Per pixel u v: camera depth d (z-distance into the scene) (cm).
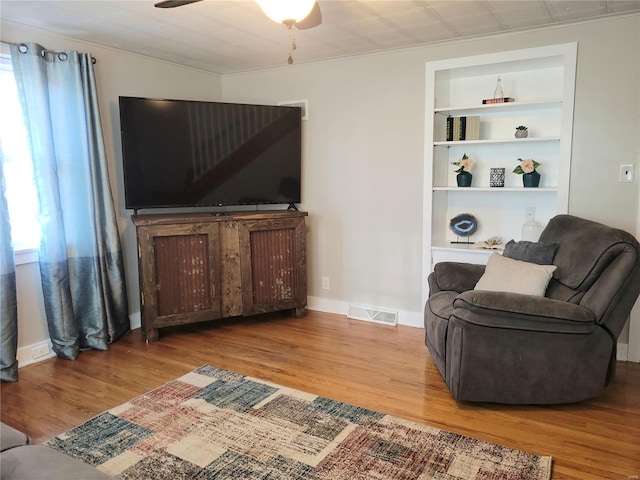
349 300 445
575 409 263
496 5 287
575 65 325
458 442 230
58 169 338
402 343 370
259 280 410
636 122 313
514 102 352
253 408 266
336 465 213
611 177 324
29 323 336
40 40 328
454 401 274
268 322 425
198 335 391
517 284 283
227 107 403
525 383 257
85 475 132
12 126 326
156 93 417
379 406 268
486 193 397
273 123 421
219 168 406
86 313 358
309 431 242
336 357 342
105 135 377
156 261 370
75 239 350
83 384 301
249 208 474
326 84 428
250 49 384
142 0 270
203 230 381
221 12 293
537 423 249
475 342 257
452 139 382
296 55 405
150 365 330
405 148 397
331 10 291
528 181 357
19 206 333
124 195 391
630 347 328
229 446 229
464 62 362
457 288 326
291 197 439
